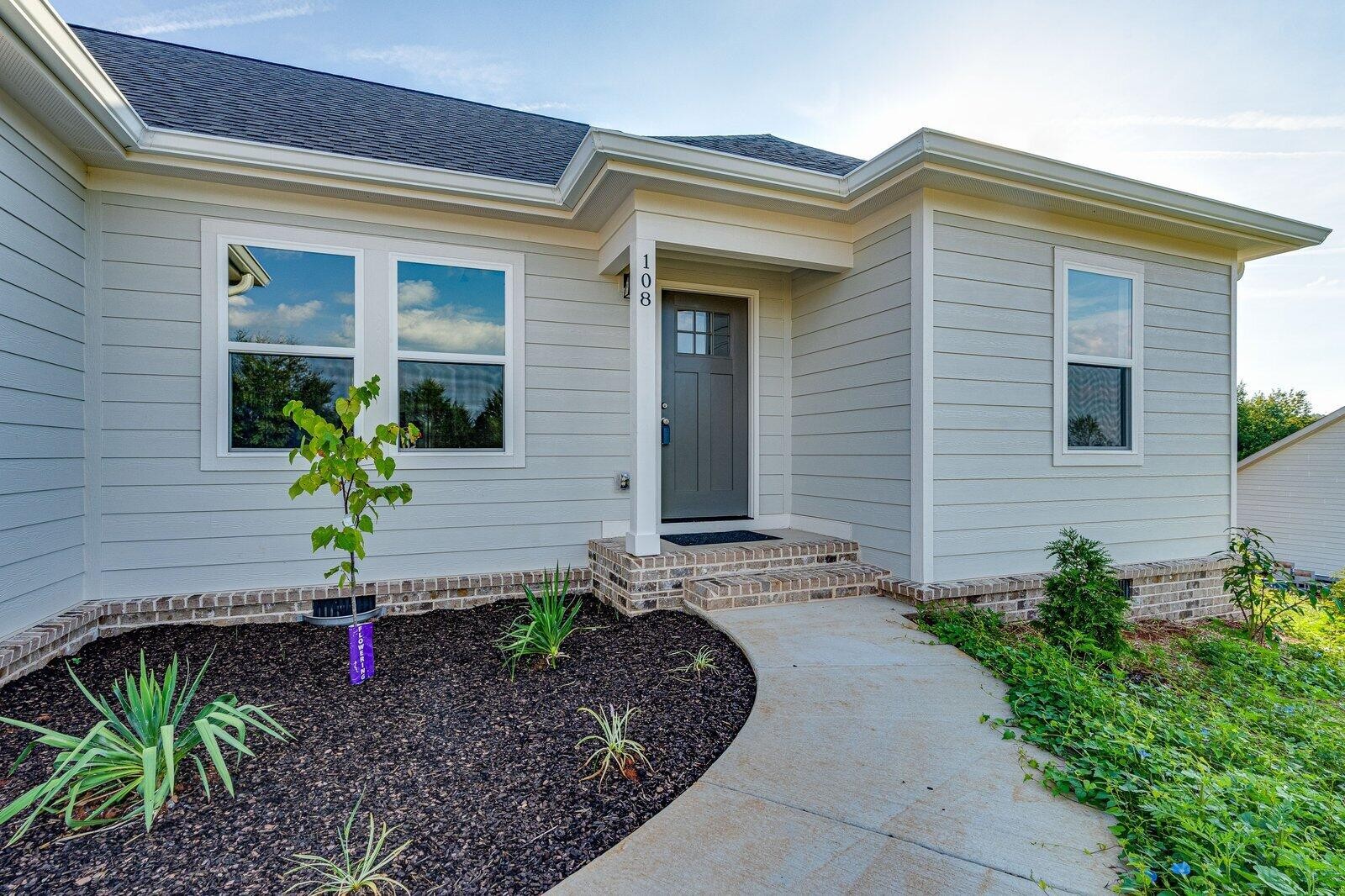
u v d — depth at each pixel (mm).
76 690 3066
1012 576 4711
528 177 4984
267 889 1661
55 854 1795
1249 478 13953
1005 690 2953
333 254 4461
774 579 4363
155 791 2025
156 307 4090
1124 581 5285
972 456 4605
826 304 5465
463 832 1916
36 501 3436
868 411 4949
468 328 4809
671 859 1752
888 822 1926
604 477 5238
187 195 4137
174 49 6027
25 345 3324
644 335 4398
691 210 4531
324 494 4453
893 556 4680
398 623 4266
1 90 3113
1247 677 4062
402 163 4273
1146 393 5449
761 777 2186
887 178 4297
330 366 4461
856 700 2814
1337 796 2303
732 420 5918
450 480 4750
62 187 3670
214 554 4219
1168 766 2160
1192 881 1582
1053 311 4957
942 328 4480
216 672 3307
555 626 3432
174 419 4133
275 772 2260
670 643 3664
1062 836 1849
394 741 2508
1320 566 12742
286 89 5742
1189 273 5684
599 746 2447
